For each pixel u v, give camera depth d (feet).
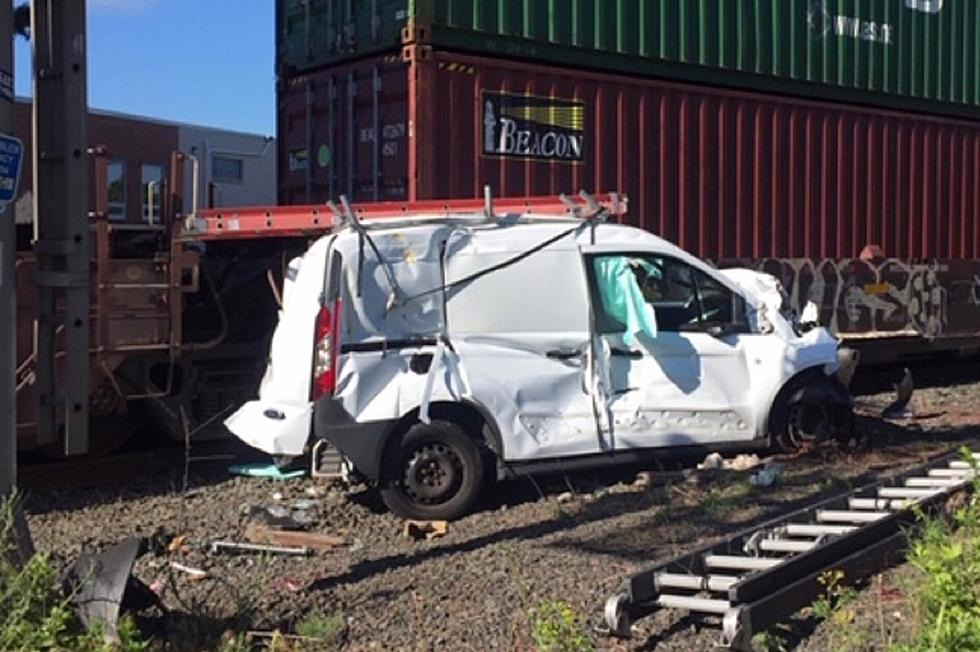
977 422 37.96
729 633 16.02
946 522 20.57
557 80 37.35
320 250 25.46
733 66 42.29
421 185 34.19
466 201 29.25
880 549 19.53
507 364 26.18
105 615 15.87
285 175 40.73
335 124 38.14
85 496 27.99
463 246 26.18
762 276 31.42
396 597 19.54
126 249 29.96
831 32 45.73
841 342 45.96
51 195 17.78
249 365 31.65
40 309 18.06
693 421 28.35
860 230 47.26
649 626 17.67
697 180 41.29
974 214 52.29
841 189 46.44
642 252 28.17
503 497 27.35
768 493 26.30
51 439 18.48
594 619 18.03
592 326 27.17
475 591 19.75
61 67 17.38
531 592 19.56
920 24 49.42
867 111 47.29
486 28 35.65
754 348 29.17
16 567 16.62
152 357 29.55
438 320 25.80
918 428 35.88
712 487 26.91
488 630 17.71
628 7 39.19
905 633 16.24
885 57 47.91
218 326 31.45
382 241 25.39
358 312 25.04
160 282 29.07
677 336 28.30
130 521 25.48
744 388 29.01
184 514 26.05
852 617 17.13
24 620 15.34
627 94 39.24
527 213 28.14
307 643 17.17
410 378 25.30
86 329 17.74
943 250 50.90
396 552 22.79
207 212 29.04
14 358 17.11
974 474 22.02
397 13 34.99
